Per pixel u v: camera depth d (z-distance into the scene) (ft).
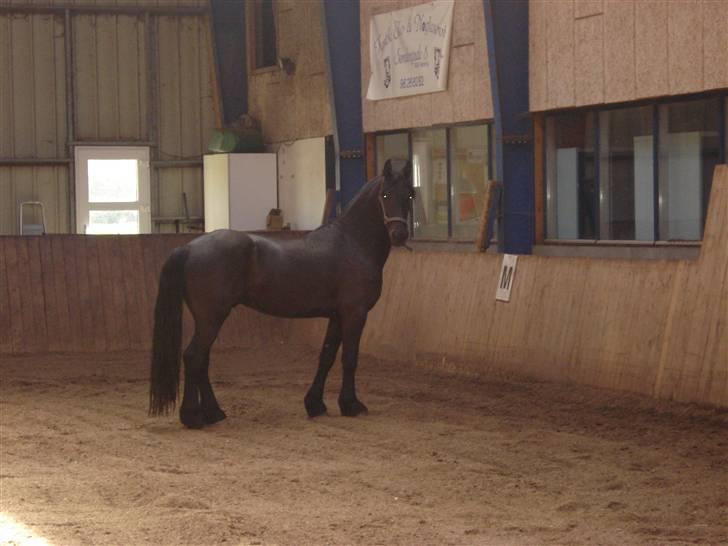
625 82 54.29
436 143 68.64
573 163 59.62
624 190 56.59
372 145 73.72
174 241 59.77
